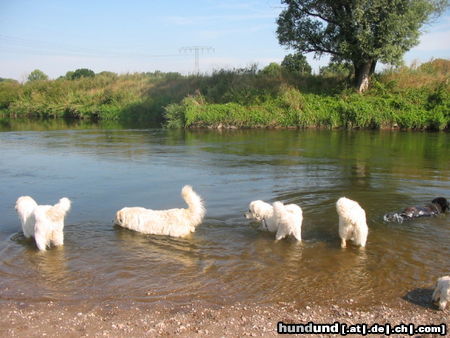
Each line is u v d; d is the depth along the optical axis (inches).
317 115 1088.2
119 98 1625.2
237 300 217.0
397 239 295.4
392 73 1256.2
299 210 293.3
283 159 627.8
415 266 254.7
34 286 231.3
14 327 192.1
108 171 539.8
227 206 373.1
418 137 882.8
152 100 1502.2
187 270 250.1
